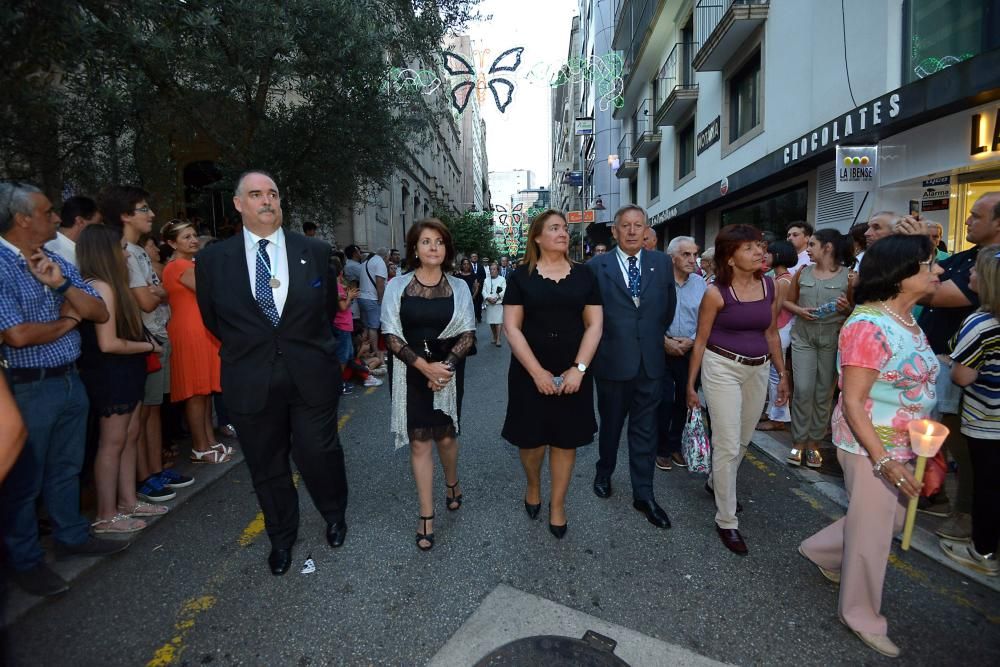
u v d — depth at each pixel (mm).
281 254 2828
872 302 2277
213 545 3156
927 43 6191
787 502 3660
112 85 4770
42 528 3238
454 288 3193
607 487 3773
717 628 2404
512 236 39188
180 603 2609
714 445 3115
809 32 8406
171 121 6668
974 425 2652
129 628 2436
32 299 2508
